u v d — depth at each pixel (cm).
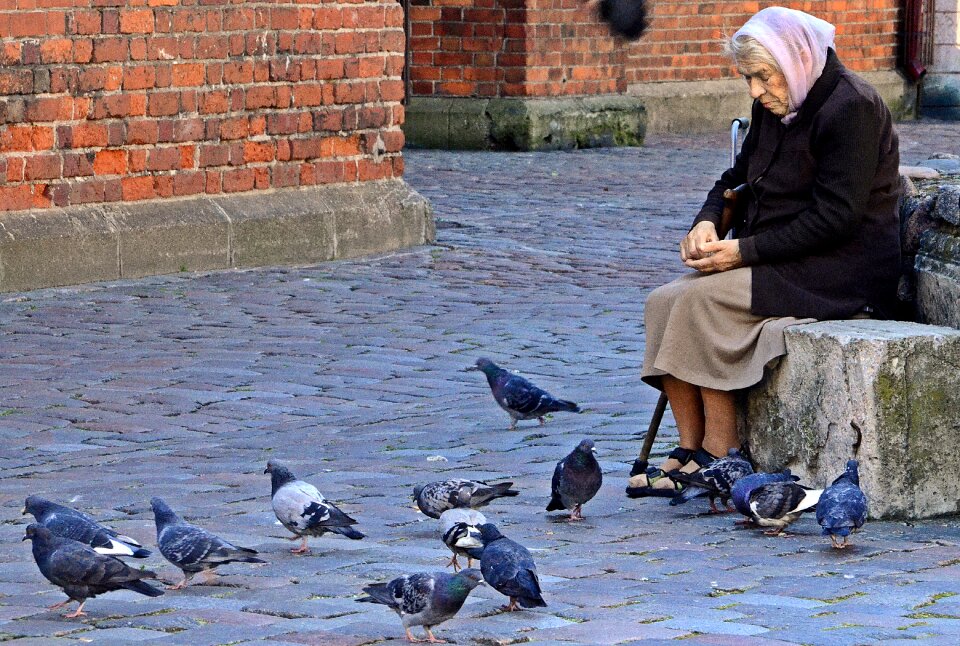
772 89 884
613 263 1819
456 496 805
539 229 2075
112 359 1330
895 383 822
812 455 859
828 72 883
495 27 3088
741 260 891
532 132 3056
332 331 1452
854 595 684
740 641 610
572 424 1104
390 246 1916
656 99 3538
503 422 1123
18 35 1582
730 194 932
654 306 915
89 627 660
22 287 1590
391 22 1928
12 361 1316
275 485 797
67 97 1628
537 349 1379
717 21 3647
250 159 1805
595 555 770
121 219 1677
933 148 3300
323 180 1875
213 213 1756
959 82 4172
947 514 841
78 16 1628
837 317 888
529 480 946
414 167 2791
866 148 873
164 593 714
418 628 643
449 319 1505
